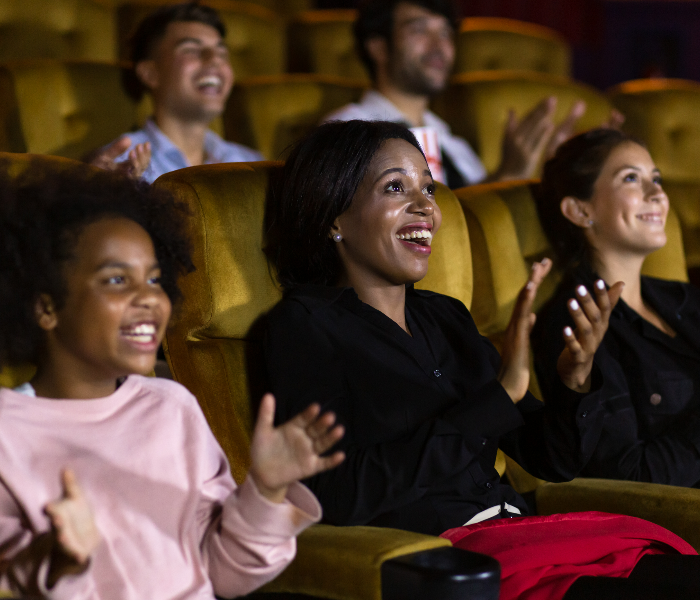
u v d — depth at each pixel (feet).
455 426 6.54
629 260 9.32
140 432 5.18
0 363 5.09
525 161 13.97
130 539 4.94
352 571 5.26
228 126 14.84
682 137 16.83
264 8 20.77
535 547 6.07
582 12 26.86
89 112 12.70
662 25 28.60
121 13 16.31
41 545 4.23
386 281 7.11
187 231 5.88
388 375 6.69
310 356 6.56
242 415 6.93
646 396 8.63
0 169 5.59
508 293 9.07
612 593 5.75
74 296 4.81
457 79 16.94
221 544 5.09
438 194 8.49
